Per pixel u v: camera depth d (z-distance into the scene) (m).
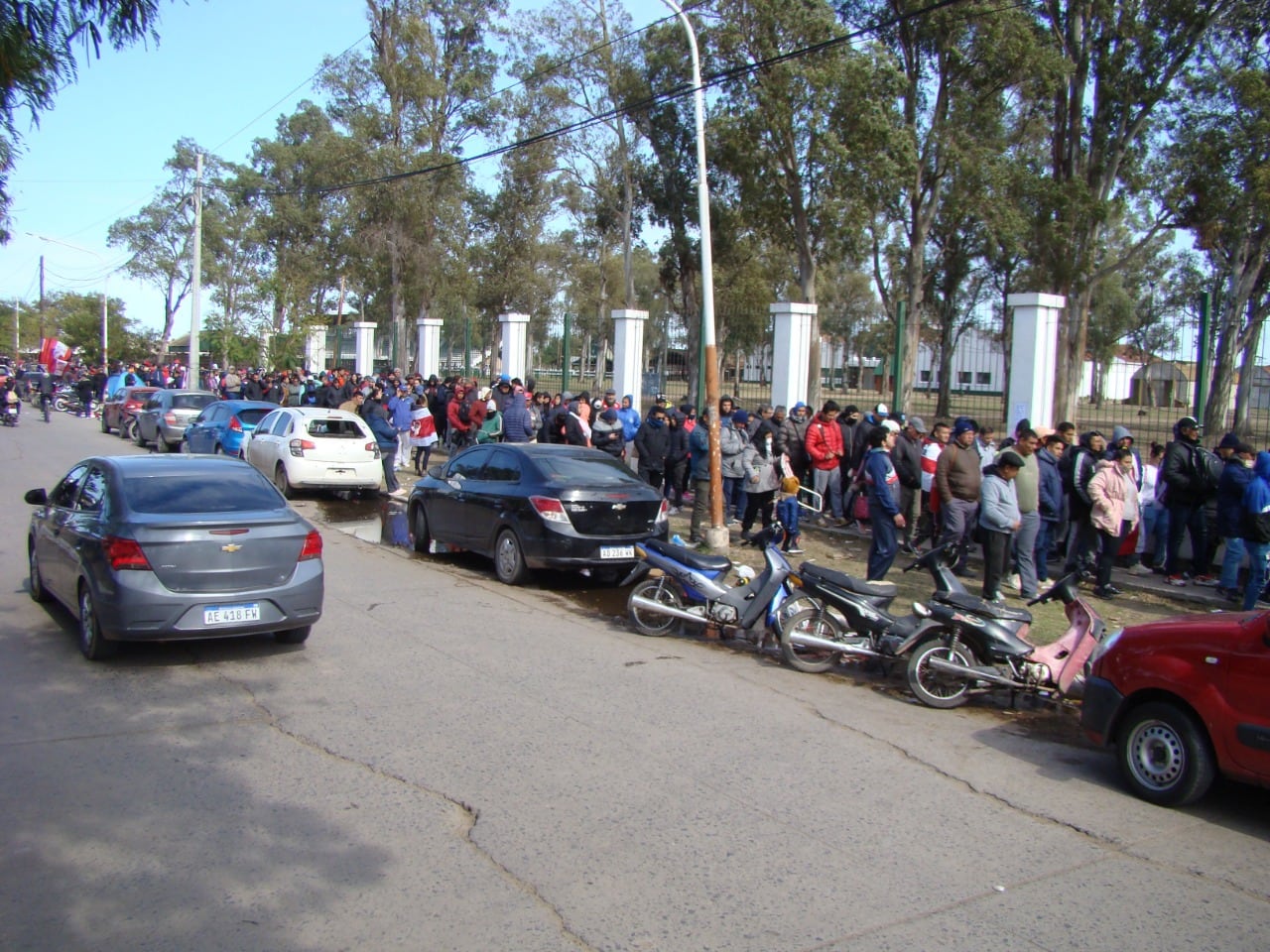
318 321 39.34
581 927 3.87
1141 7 28.36
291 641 8.21
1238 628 5.29
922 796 5.45
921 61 34.12
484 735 6.12
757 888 4.26
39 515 9.14
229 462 8.55
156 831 4.66
